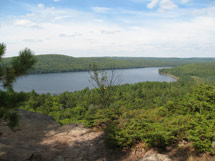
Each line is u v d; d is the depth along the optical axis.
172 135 4.43
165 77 184.38
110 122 6.13
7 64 3.48
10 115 3.73
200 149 3.99
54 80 155.50
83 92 83.81
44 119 8.16
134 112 7.04
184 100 6.54
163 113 6.48
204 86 6.46
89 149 4.97
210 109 5.52
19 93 3.54
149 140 4.45
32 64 3.61
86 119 6.71
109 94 7.42
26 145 4.98
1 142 5.02
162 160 3.76
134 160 4.26
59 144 5.31
